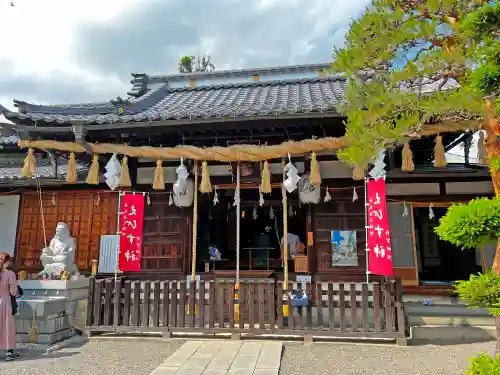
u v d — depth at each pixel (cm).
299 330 654
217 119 677
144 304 708
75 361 577
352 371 523
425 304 794
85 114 868
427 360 568
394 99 354
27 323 686
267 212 1280
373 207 647
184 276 799
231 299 684
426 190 866
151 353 612
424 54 343
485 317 720
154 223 827
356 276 744
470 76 279
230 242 1239
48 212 1007
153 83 1309
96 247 970
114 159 732
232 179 806
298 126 716
